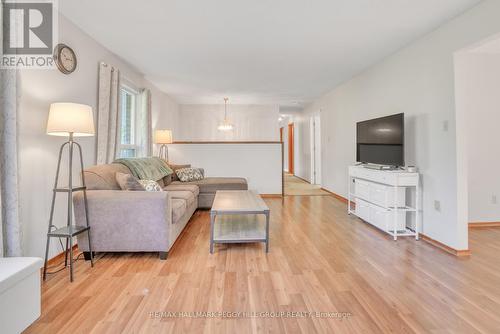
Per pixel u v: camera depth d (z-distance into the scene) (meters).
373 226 3.89
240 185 4.87
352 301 1.95
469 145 3.90
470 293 2.06
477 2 2.53
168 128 6.89
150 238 2.67
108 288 2.12
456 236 2.83
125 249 2.68
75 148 3.00
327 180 6.75
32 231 2.41
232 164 6.21
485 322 1.71
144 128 4.94
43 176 2.53
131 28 3.05
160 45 3.54
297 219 4.26
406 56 3.60
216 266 2.53
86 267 2.51
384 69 4.12
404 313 1.80
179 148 6.20
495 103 3.89
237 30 3.11
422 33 3.21
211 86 5.82
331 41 3.44
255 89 6.12
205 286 2.16
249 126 8.31
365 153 4.35
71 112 2.28
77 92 3.02
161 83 5.55
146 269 2.47
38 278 1.73
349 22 2.93
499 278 2.30
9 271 1.55
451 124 2.89
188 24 2.96
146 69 4.57
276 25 3.00
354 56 3.99
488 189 3.91
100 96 3.39
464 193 2.82
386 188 3.41
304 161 9.49
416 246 3.09
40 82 2.50
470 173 3.91
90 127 2.42
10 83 2.02
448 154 2.93
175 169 5.26
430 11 2.70
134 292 2.06
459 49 2.77
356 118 5.05
